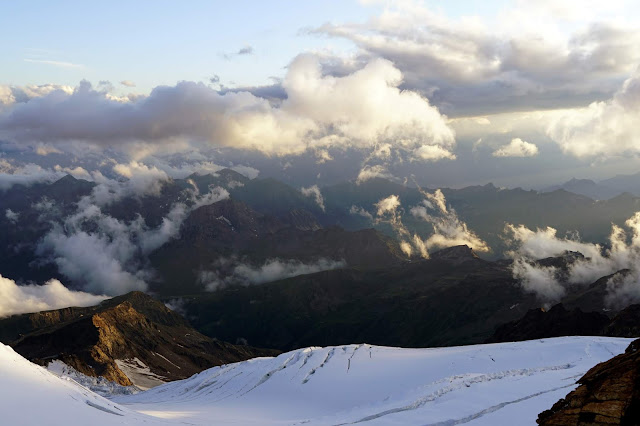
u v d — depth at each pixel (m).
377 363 132.88
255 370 145.12
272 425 77.38
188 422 78.50
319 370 132.12
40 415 54.12
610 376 42.62
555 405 45.47
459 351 129.88
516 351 111.69
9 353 65.69
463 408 67.88
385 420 67.12
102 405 62.81
